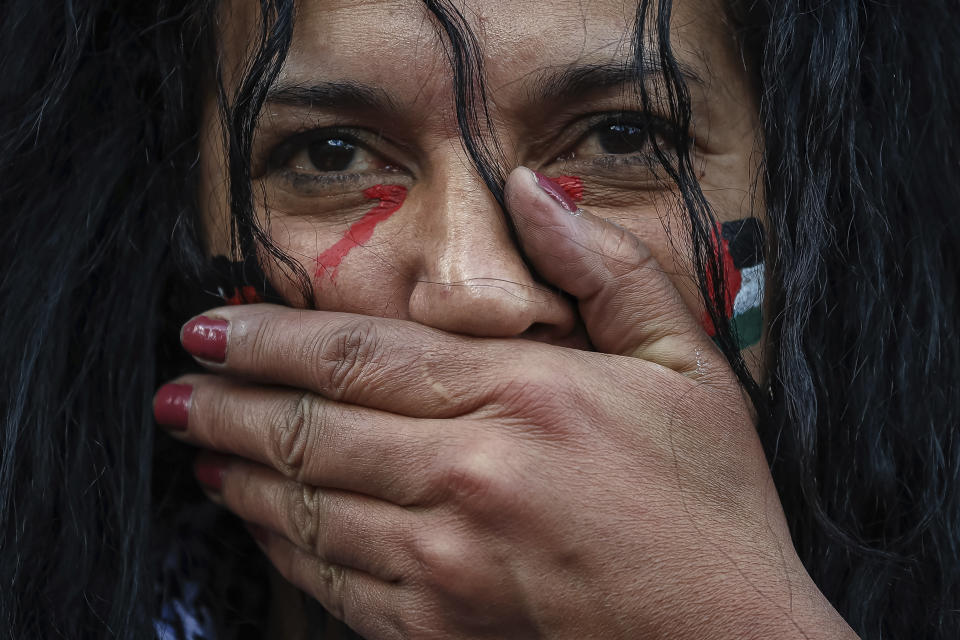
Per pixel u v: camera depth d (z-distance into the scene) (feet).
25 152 4.47
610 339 3.64
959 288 4.62
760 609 3.32
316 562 3.77
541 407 3.38
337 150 3.86
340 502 3.58
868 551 4.19
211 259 4.22
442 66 3.54
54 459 4.44
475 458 3.32
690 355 3.57
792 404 4.09
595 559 3.30
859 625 4.28
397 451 3.43
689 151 3.89
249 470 3.90
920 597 4.45
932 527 4.45
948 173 4.58
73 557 4.41
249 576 4.73
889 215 4.46
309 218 3.89
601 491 3.33
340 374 3.52
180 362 4.63
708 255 3.86
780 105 4.02
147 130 4.41
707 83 3.85
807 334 4.35
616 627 3.32
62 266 4.43
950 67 4.62
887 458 4.44
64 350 4.45
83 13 4.35
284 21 3.62
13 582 4.33
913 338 4.50
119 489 4.47
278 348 3.60
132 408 4.50
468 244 3.49
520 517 3.29
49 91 4.42
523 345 3.48
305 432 3.59
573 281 3.53
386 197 3.80
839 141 4.30
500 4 3.54
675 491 3.40
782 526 3.55
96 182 4.43
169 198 4.37
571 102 3.64
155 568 4.55
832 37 4.13
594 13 3.58
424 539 3.37
